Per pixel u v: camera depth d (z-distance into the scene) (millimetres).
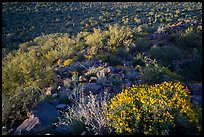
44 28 31719
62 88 8859
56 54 13359
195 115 5691
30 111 7207
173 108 5625
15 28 32875
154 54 10297
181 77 8484
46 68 11445
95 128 5859
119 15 31859
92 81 8977
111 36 13016
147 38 12773
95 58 11508
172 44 11445
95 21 29750
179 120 5469
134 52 11391
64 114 6859
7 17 37500
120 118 5559
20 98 7484
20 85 9844
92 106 6332
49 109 7152
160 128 5422
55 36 23281
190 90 7484
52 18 35375
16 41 28406
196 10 29781
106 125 5824
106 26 26812
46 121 6785
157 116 5500
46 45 17109
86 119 6082
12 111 7289
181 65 9453
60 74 10727
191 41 11211
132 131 5484
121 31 13516
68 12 37781
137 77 8609
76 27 29797
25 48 21734
